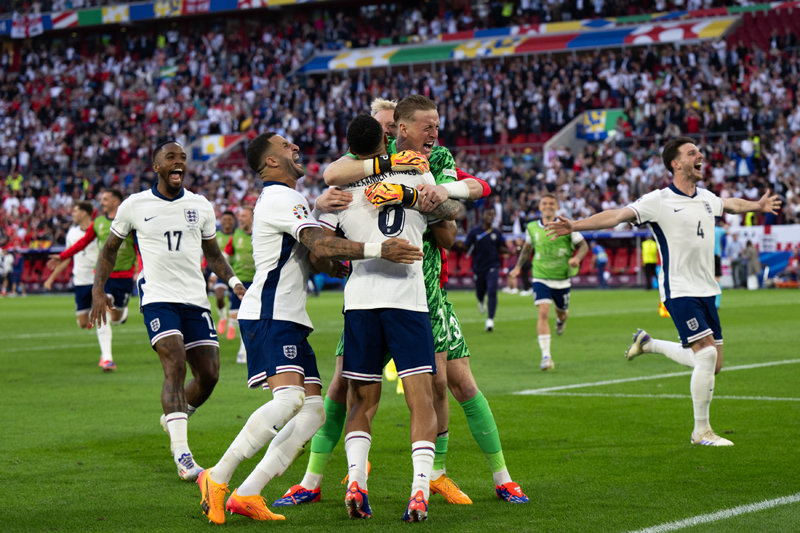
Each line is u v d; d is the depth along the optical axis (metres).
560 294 33.03
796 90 100.00
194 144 117.31
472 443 19.59
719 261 49.88
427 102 14.31
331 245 13.42
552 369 32.12
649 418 22.09
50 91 129.25
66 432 21.47
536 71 109.44
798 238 84.38
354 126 13.93
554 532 12.81
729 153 94.44
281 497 15.29
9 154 122.31
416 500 13.37
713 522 13.09
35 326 56.53
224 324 46.94
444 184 14.02
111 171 113.50
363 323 13.95
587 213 93.31
